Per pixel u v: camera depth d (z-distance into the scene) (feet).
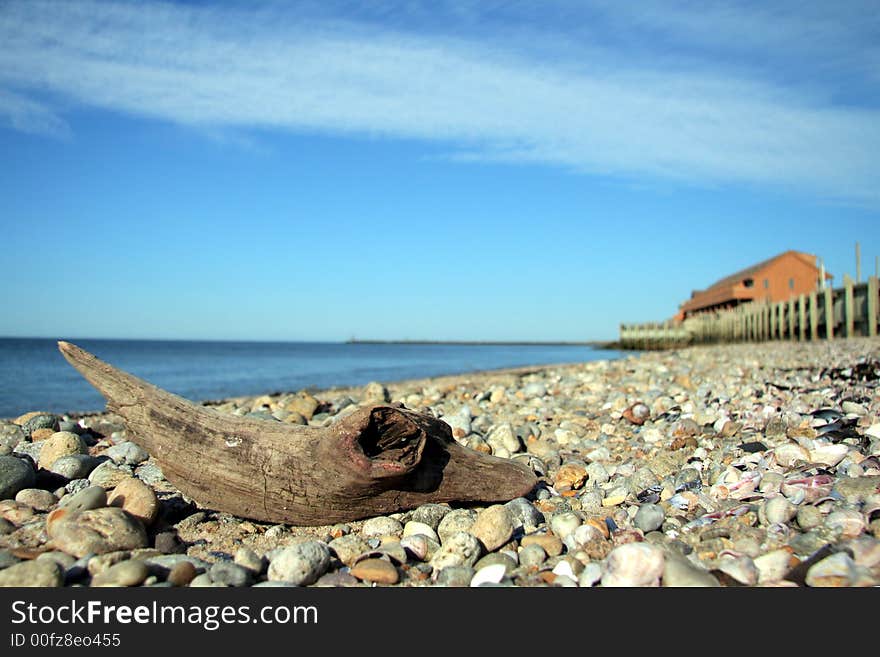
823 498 11.85
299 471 12.01
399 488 12.50
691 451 18.10
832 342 58.44
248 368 108.78
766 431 18.66
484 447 18.88
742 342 99.19
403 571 10.59
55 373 85.35
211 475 12.24
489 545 11.25
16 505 12.92
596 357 164.66
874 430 16.81
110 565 10.11
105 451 18.31
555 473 16.80
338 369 104.06
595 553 10.82
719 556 10.48
